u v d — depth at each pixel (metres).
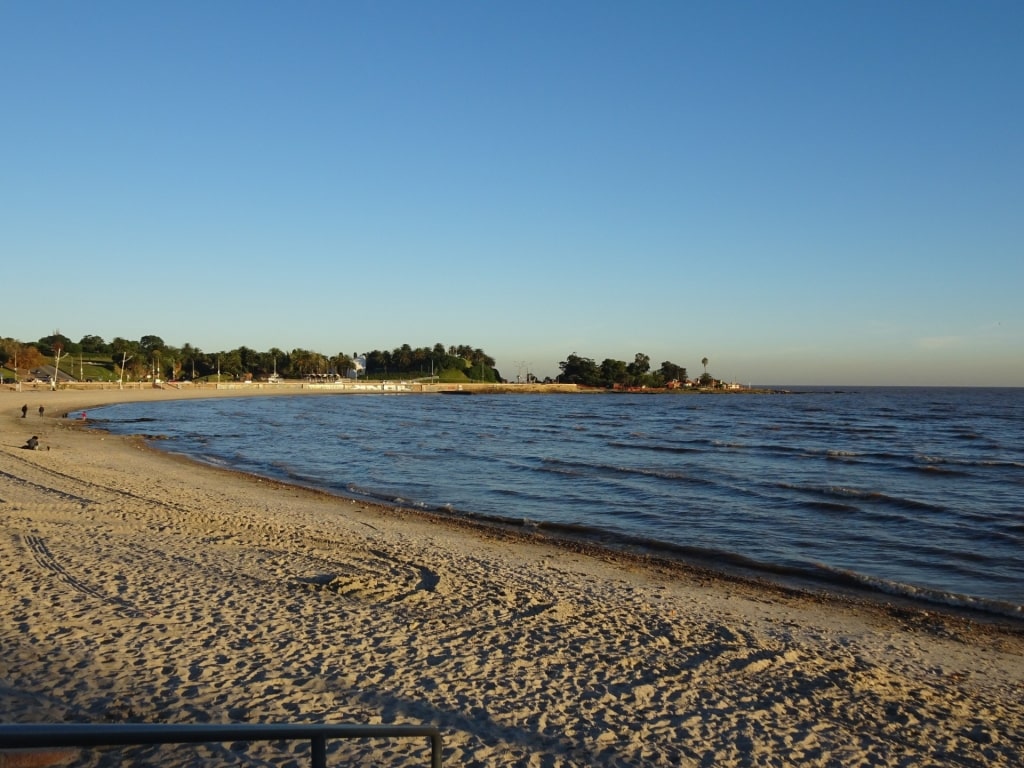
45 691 7.23
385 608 10.74
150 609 9.95
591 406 120.94
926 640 11.18
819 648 10.24
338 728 3.39
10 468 23.89
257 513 19.03
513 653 9.18
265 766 5.98
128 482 23.20
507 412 95.94
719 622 11.24
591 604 11.74
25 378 120.00
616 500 25.08
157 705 7.11
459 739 6.79
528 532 19.47
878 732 7.57
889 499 25.31
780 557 17.34
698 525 21.08
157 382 134.12
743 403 142.00
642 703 7.92
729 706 7.98
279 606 10.47
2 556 12.13
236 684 7.70
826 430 64.31
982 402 152.25
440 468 33.44
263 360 190.38
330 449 41.62
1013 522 21.78
